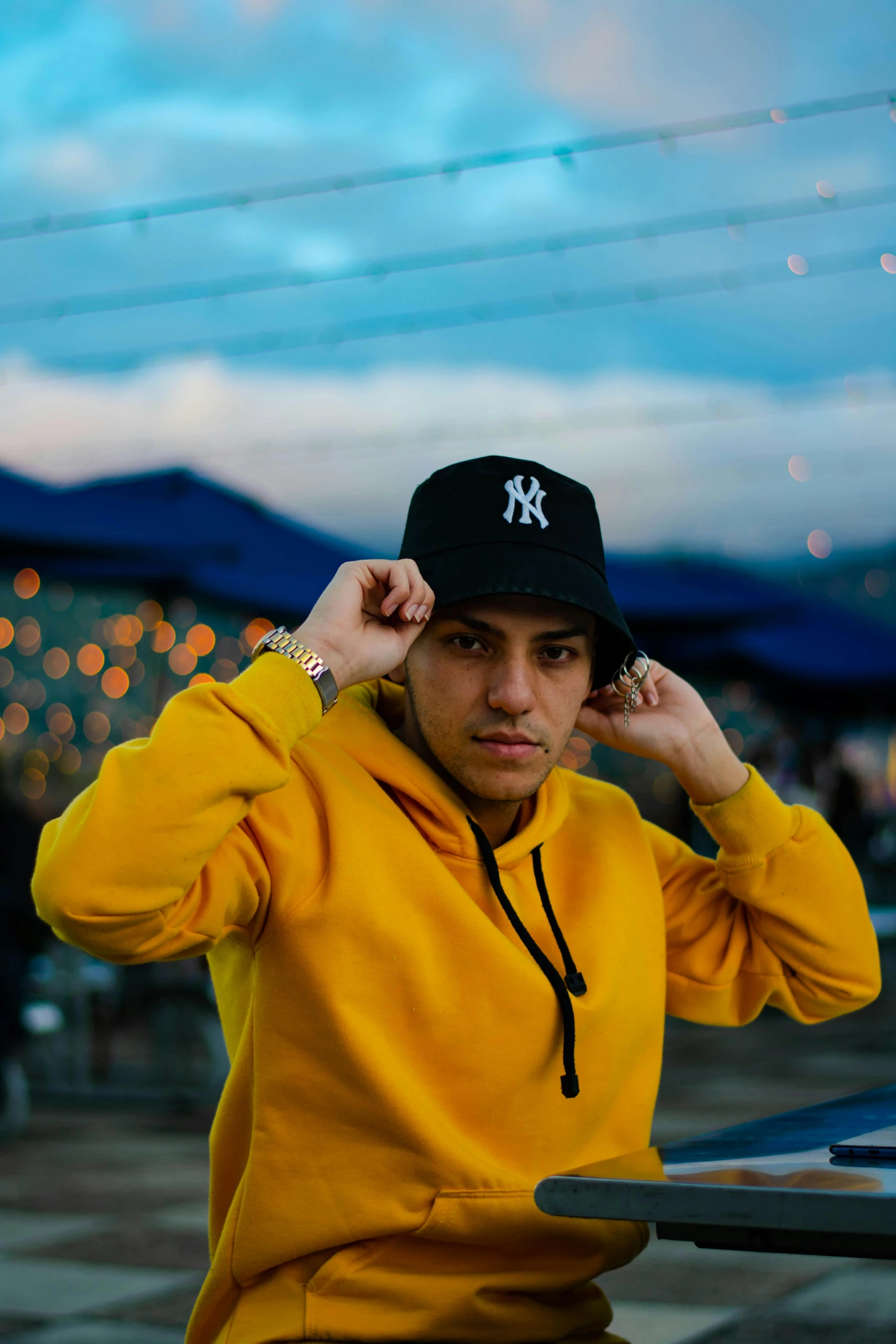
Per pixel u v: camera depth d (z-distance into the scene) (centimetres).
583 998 132
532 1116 129
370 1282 122
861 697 1245
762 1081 590
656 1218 89
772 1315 280
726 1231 92
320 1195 124
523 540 132
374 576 133
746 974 157
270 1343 120
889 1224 82
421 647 134
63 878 115
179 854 116
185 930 122
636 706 152
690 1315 280
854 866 157
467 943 128
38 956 571
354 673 129
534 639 131
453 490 137
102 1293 300
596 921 139
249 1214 125
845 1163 97
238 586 762
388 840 129
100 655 1029
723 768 151
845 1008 158
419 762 137
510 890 137
